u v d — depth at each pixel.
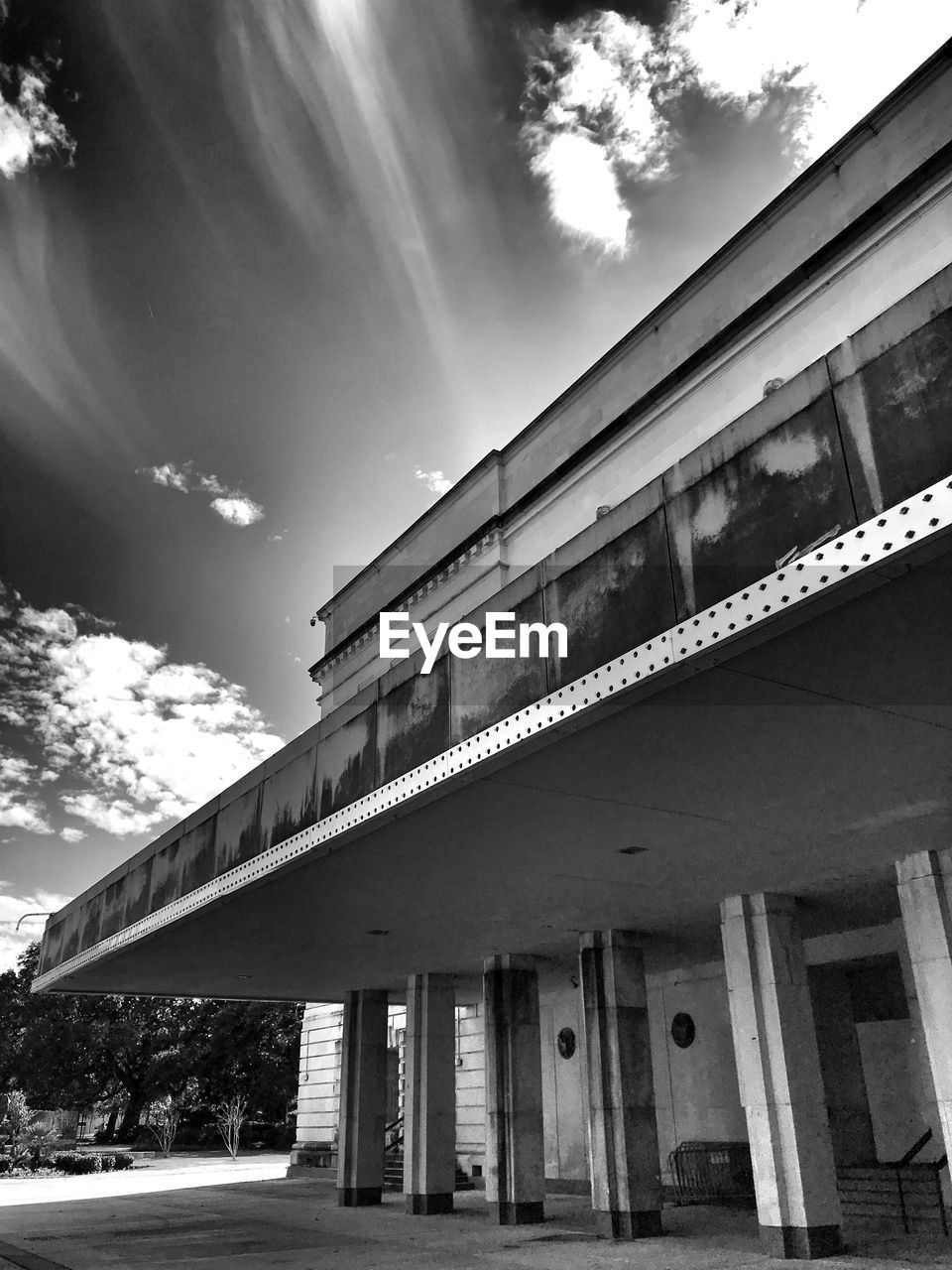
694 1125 19.97
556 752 8.99
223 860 14.57
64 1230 17.47
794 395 6.95
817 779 9.71
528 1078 17.80
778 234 13.92
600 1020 15.95
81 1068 56.69
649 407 15.13
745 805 10.46
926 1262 11.20
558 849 12.02
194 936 17.23
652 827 11.18
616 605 8.08
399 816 10.71
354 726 11.62
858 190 12.87
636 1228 14.45
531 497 17.50
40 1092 57.44
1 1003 65.62
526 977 18.64
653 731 8.55
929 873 11.89
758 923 13.91
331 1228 17.11
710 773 9.55
